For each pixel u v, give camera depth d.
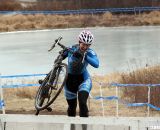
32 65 66.81
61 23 135.12
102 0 153.75
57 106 38.09
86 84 19.62
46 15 144.12
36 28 130.12
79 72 19.80
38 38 104.00
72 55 19.88
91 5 152.88
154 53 75.69
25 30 126.75
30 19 138.75
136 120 16.09
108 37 102.44
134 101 38.59
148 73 43.81
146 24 136.25
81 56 19.69
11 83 47.00
